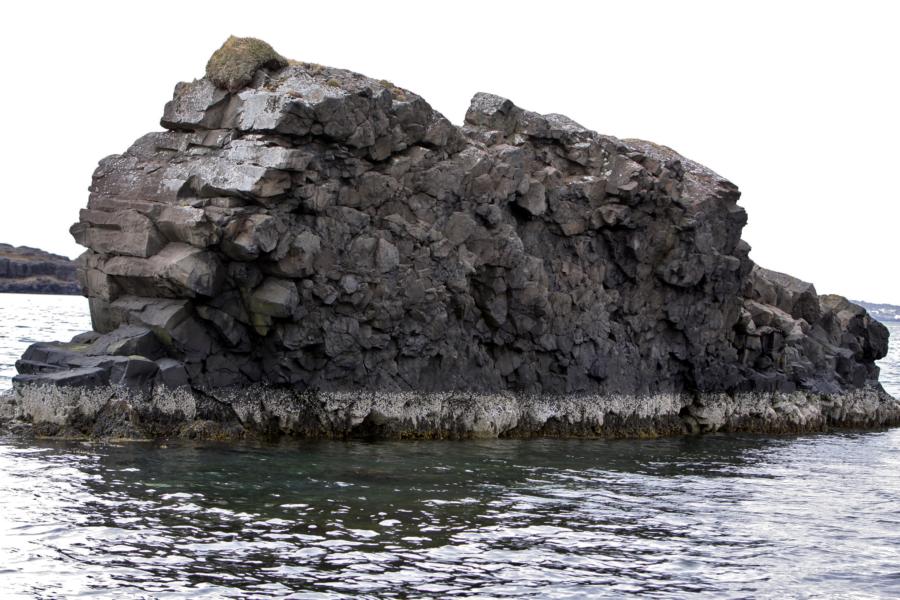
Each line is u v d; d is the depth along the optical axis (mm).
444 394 38156
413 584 18938
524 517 25062
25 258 197000
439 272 37281
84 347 32844
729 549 23375
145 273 32812
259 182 32219
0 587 17391
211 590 17844
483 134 41531
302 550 20531
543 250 42062
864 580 21406
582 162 43562
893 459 41000
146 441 30641
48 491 23703
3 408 30688
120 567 18750
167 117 35656
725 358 48969
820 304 60344
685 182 47312
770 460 39188
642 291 45219
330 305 34656
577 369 42406
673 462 36781
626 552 22422
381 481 28062
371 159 36125
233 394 33594
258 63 35188
